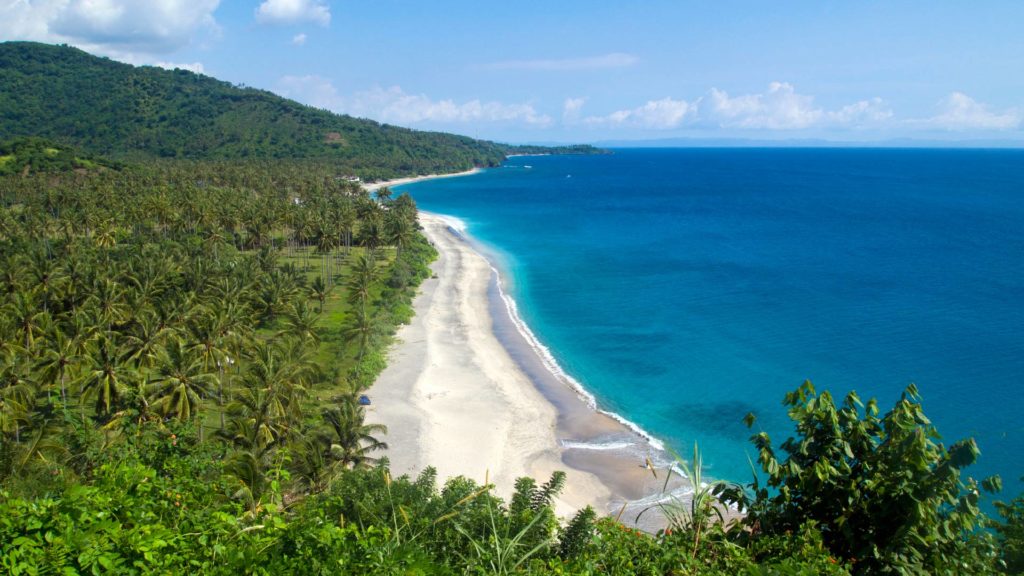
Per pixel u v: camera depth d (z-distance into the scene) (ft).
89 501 35.86
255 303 261.03
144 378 172.65
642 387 216.95
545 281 365.61
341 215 410.11
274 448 136.15
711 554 42.45
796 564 35.27
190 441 90.84
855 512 41.32
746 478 161.07
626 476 162.40
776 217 614.75
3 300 221.25
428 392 208.64
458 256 435.12
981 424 182.39
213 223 386.52
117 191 494.59
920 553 38.93
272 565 34.91
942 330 263.08
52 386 195.31
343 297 317.63
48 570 30.94
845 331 266.16
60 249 346.74
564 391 213.66
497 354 246.68
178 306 215.31
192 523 38.14
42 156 617.21
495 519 58.13
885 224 553.64
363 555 36.55
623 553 42.57
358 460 140.87
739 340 259.80
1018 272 362.12
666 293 334.24
